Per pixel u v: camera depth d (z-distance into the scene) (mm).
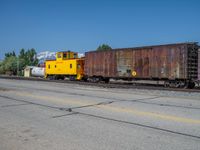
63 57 33531
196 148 4445
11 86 20438
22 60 84062
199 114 7543
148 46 21297
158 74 20484
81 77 30891
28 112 8031
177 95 13727
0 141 4938
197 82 19484
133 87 19594
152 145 4617
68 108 8773
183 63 18953
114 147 4520
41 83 25141
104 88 18891
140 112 7914
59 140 4965
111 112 7945
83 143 4762
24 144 4734
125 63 23031
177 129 5762
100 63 25422
